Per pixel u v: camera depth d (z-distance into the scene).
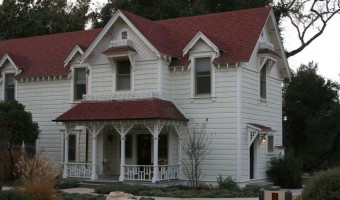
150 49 27.59
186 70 27.86
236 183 25.86
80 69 31.08
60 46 34.44
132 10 45.53
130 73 28.38
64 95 31.44
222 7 45.44
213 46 26.77
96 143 28.72
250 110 27.50
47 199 16.75
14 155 29.44
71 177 28.12
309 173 44.72
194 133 26.61
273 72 31.03
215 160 26.77
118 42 28.22
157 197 21.83
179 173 27.48
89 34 34.44
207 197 21.92
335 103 41.53
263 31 29.30
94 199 19.61
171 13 44.22
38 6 51.38
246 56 26.25
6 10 50.00
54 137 31.66
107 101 28.31
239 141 26.22
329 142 42.09
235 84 26.50
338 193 13.56
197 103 27.47
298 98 42.28
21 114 28.22
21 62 33.59
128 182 26.05
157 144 25.80
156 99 26.97
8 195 13.52
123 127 26.64
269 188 13.33
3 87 33.81
